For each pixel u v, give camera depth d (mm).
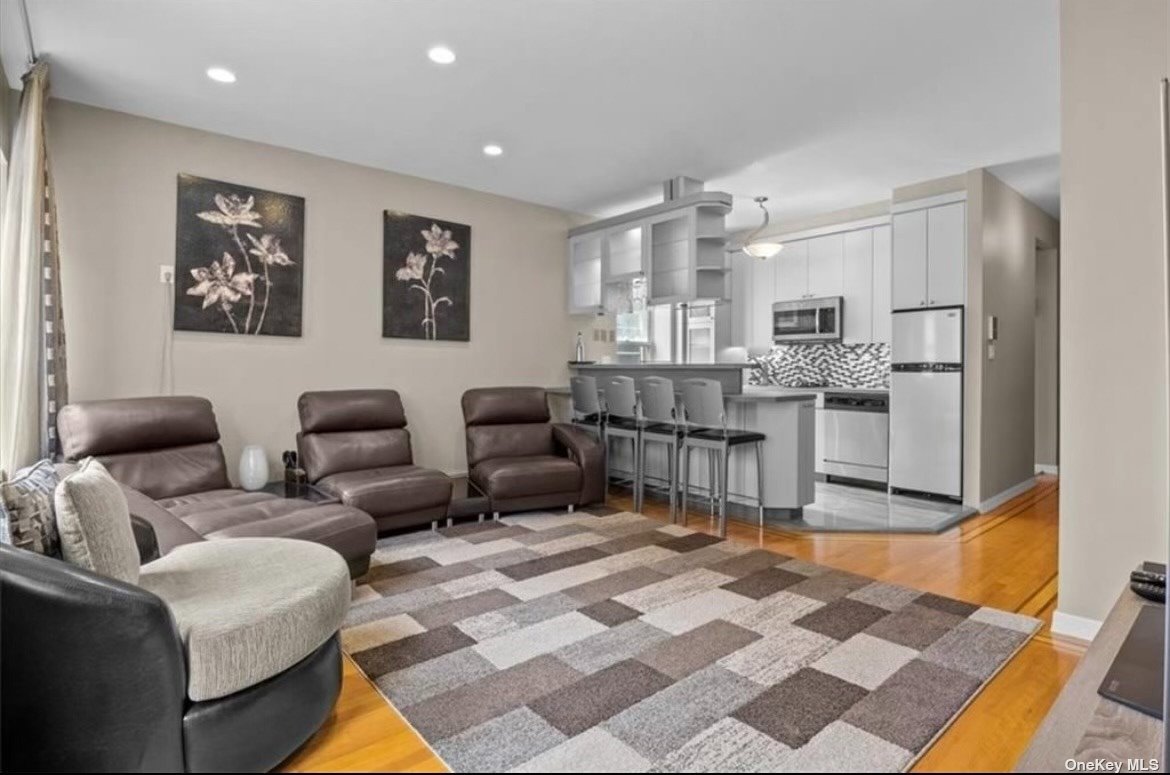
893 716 1893
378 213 4754
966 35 2809
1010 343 5168
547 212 5836
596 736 1804
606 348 6348
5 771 1439
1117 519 2406
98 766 1465
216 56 3029
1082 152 2457
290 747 1707
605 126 3881
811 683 2088
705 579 3100
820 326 6020
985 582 3076
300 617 1748
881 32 2791
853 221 5832
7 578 1414
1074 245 2484
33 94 2939
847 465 5691
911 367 5070
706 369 4773
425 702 1991
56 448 3201
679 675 2145
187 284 3928
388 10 2637
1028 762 1419
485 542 3719
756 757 1703
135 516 2299
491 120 3797
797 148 4246
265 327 4230
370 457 4172
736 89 3361
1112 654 1839
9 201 2918
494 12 2650
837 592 2924
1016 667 2219
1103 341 2430
